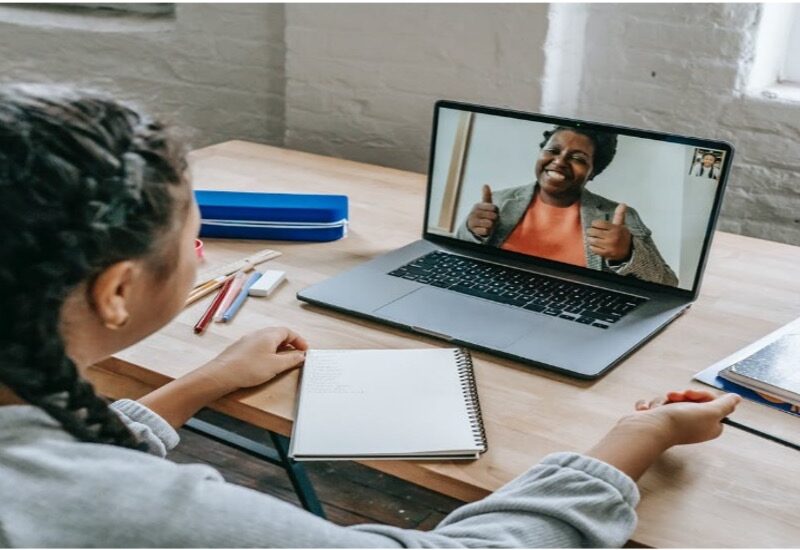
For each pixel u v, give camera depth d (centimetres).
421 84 241
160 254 83
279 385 123
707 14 220
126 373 129
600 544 91
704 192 140
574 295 146
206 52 279
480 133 158
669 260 145
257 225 170
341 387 121
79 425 80
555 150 151
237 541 75
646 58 230
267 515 77
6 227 72
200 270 157
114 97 84
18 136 73
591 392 122
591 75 239
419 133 246
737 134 226
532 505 92
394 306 142
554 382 124
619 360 129
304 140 263
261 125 280
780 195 226
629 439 103
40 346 76
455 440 109
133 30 288
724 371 125
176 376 125
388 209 188
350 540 80
